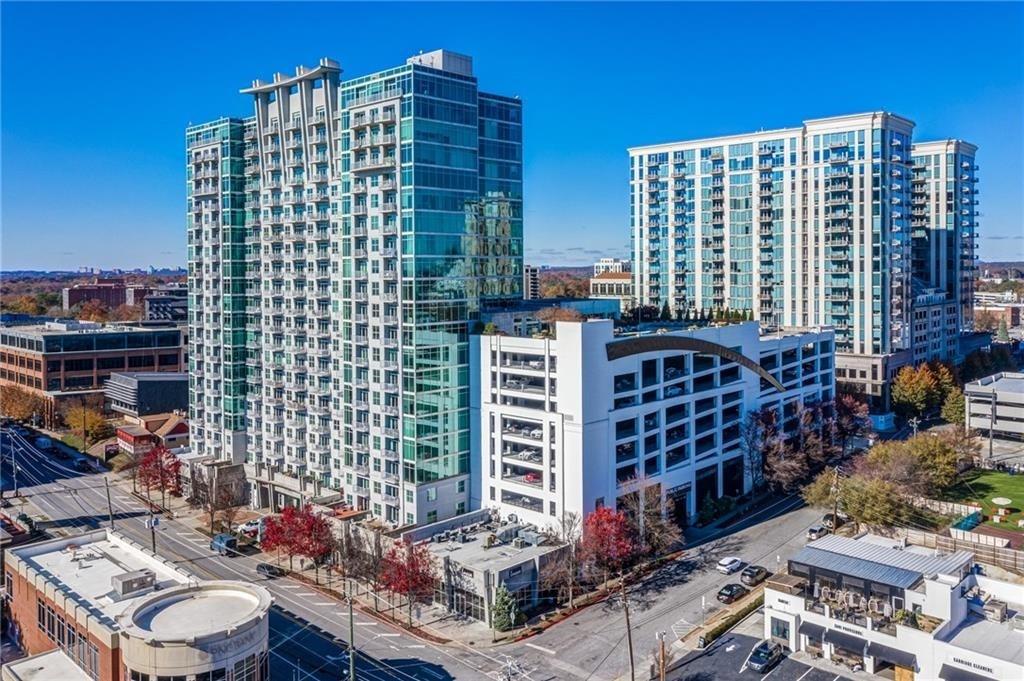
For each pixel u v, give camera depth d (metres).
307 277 115.00
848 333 173.12
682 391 106.88
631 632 72.94
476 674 68.25
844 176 171.00
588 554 83.94
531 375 94.94
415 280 95.94
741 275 189.25
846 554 75.94
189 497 123.44
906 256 178.25
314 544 91.38
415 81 95.19
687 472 106.69
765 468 116.25
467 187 102.12
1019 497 111.81
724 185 191.00
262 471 121.25
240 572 93.81
